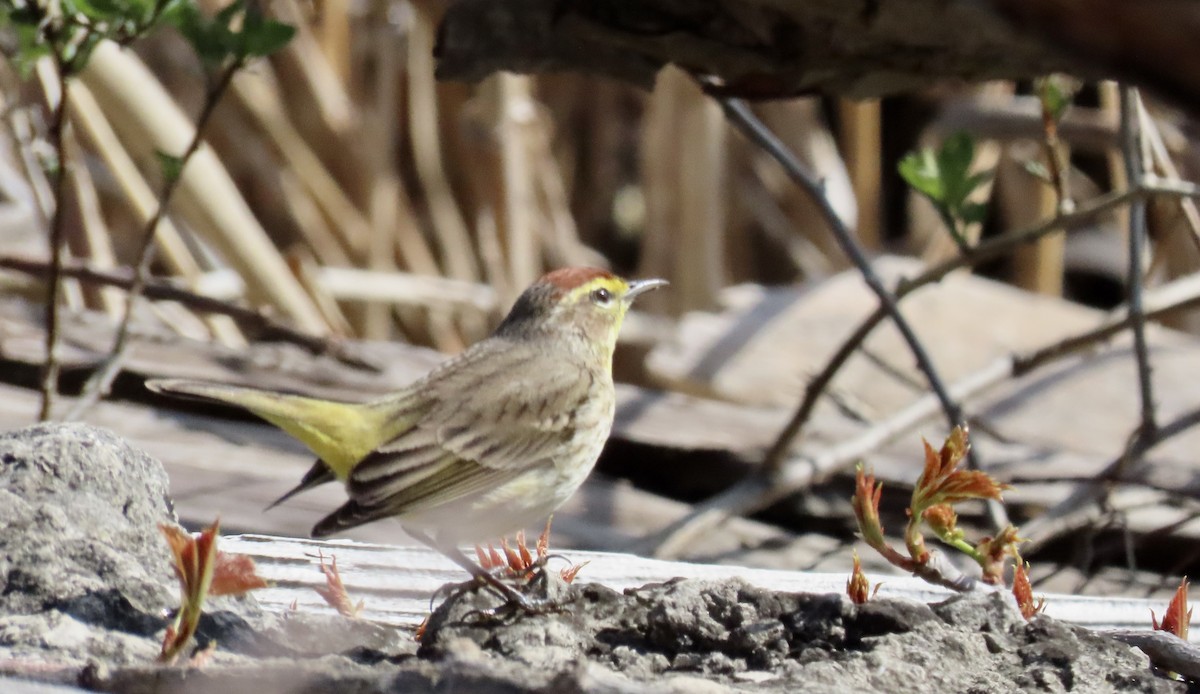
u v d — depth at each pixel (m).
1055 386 13.86
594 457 8.84
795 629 5.63
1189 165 14.72
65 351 11.93
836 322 15.24
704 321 15.44
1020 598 6.15
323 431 7.65
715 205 17.14
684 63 7.58
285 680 4.87
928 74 6.78
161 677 4.89
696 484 11.95
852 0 6.41
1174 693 5.31
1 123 15.03
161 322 14.04
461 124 17.09
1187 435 13.13
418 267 17.67
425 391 8.20
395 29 17.41
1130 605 7.37
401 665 5.16
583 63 7.89
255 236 13.88
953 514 6.14
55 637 5.39
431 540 6.82
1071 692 5.28
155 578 6.00
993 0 2.80
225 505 9.70
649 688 4.79
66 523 5.94
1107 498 10.77
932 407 11.65
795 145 18.16
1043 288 17.81
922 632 5.57
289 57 16.86
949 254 16.50
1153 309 11.69
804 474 11.01
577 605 5.91
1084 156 19.58
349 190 17.20
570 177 19.52
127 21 8.81
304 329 13.27
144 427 11.11
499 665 4.96
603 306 9.44
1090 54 2.71
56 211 9.65
